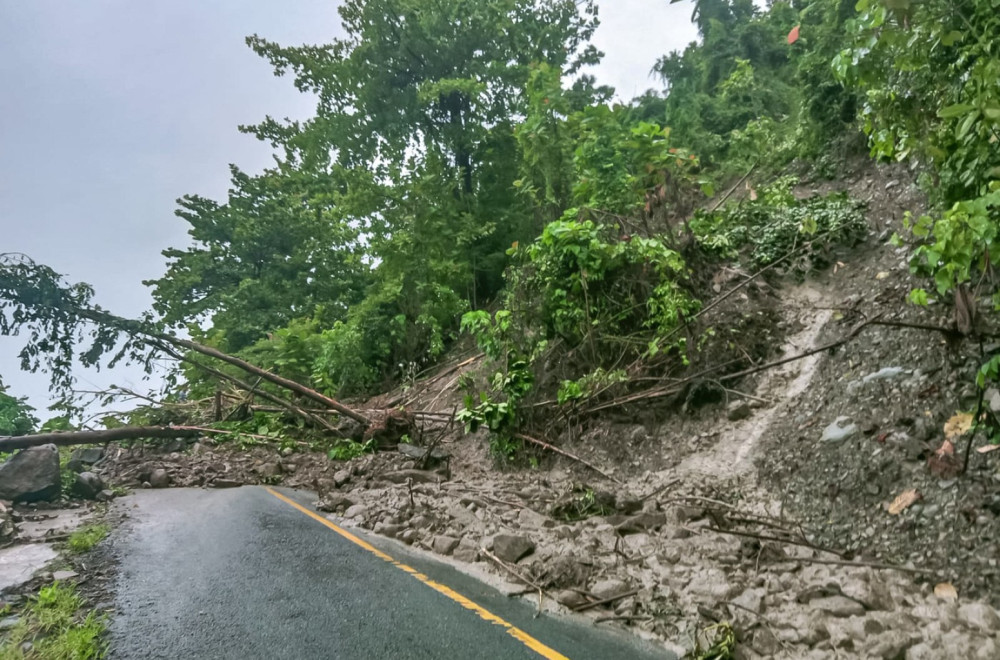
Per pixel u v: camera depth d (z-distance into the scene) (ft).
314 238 86.74
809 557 16.70
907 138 15.20
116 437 40.29
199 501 31.30
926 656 11.14
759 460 23.90
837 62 14.76
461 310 60.70
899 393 20.48
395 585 17.15
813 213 36.88
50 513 27.81
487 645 13.10
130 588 16.96
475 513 24.18
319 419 48.44
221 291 86.74
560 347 36.32
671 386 30.30
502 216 64.90
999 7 12.19
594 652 12.73
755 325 31.60
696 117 61.16
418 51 67.15
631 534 20.43
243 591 16.69
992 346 18.12
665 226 38.37
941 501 15.90
